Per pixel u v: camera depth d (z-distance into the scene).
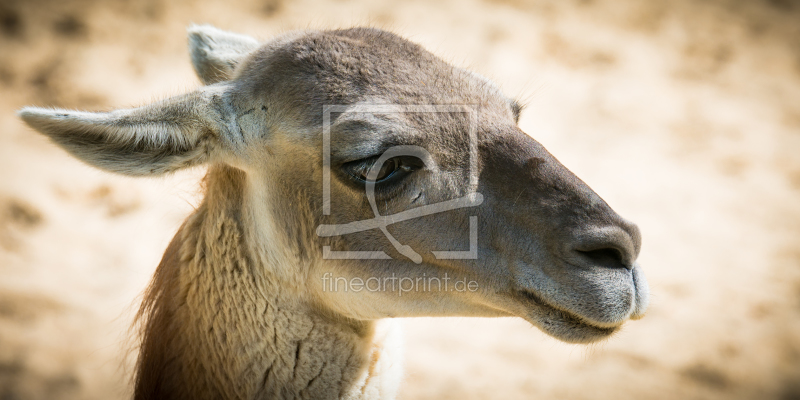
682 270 19.19
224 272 7.82
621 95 26.30
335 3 28.45
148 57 25.34
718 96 27.12
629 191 22.00
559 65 27.09
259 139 7.62
